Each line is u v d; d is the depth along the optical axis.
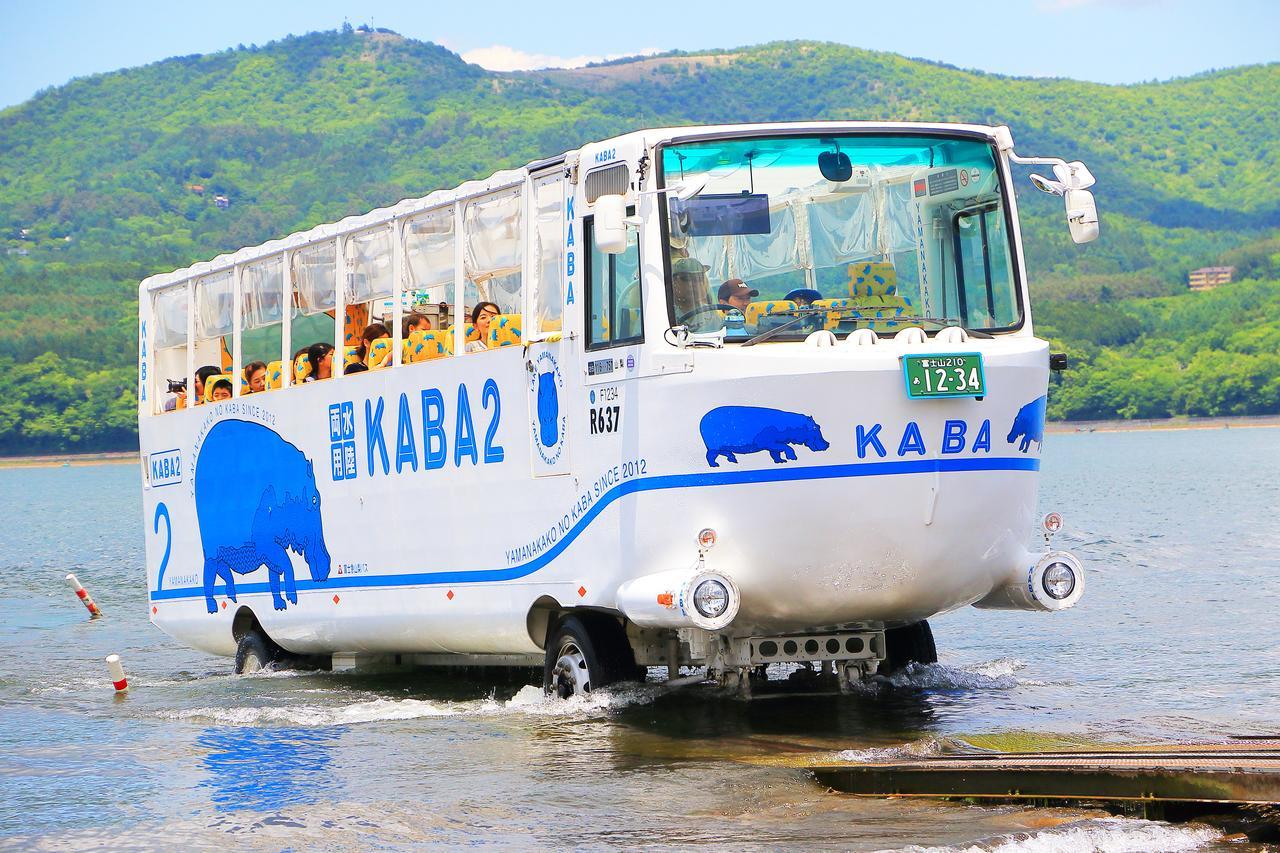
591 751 14.37
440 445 17.61
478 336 17.27
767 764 13.61
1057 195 15.52
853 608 14.57
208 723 17.52
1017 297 15.41
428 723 16.56
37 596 38.94
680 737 14.84
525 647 16.94
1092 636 22.98
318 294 19.89
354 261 19.23
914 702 16.56
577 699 16.06
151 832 12.18
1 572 47.38
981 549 14.63
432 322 18.20
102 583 42.66
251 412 20.89
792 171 14.87
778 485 14.08
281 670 21.38
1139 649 21.36
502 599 16.75
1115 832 10.92
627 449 14.80
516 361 16.42
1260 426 188.88
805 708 16.17
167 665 24.72
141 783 14.08
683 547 14.39
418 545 17.98
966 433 14.34
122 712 18.84
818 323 14.54
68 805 13.23
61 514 86.50
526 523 16.34
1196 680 18.33
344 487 19.16
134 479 146.50
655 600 14.31
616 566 15.02
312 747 15.50
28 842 12.01
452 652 18.33
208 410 21.83
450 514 17.45
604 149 15.07
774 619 14.71
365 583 18.86
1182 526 45.16
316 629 19.83
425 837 11.71
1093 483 73.12
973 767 12.09
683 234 14.53
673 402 14.34
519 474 16.41
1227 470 82.69
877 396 14.05
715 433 14.16
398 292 18.44
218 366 22.44
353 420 19.00
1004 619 25.61
